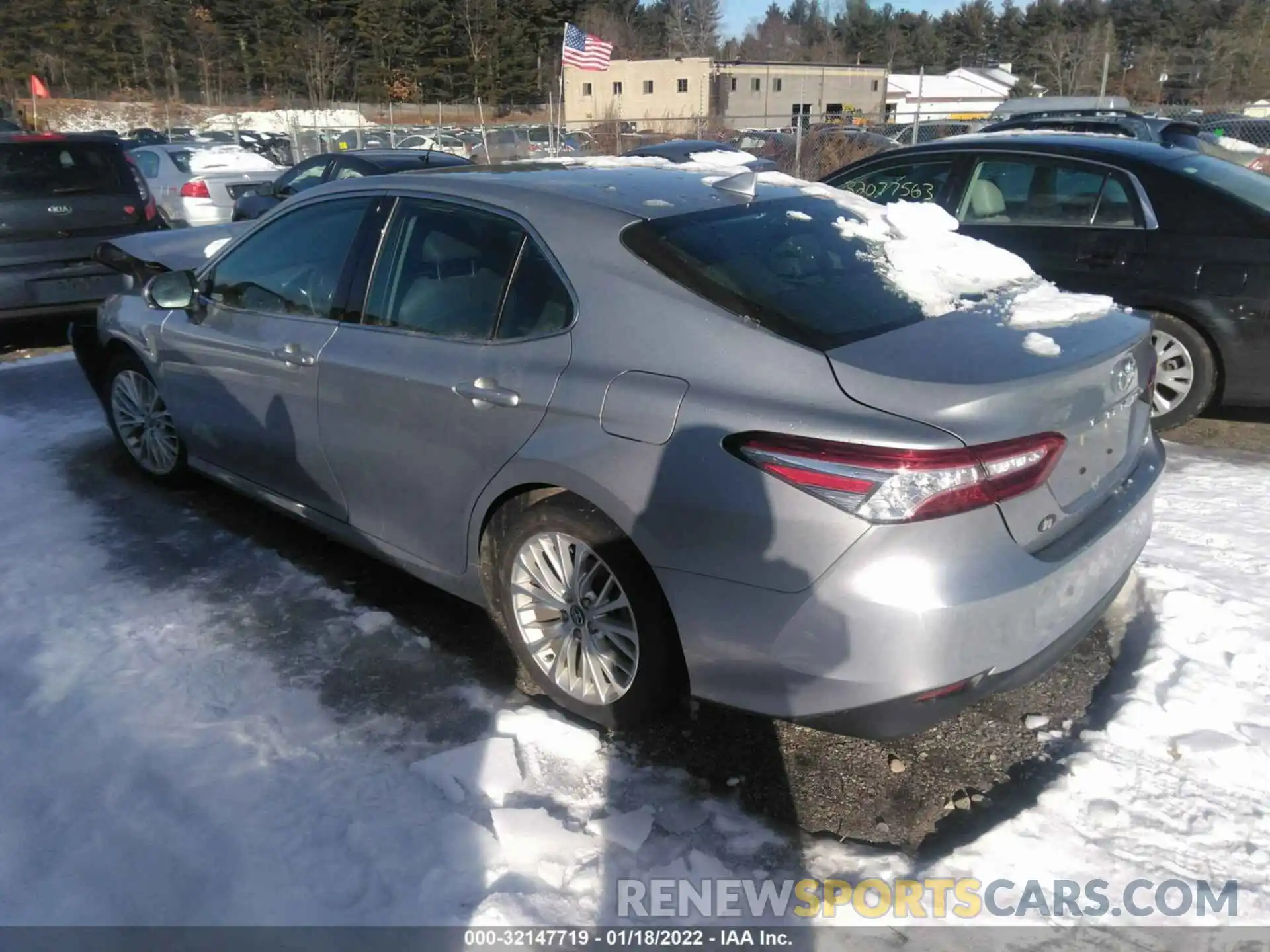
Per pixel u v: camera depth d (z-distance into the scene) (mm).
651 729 3211
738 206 3416
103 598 4016
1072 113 13883
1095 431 2887
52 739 3129
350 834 2721
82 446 5832
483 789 2902
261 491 4453
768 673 2691
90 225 8195
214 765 3008
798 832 2762
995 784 2951
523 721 3199
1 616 3869
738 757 3068
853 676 2551
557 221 3236
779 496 2564
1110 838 2691
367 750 3096
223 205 14312
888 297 3049
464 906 2504
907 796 2902
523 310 3219
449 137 31406
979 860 2627
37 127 39844
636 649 2994
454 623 3859
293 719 3248
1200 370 5711
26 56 57844
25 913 2494
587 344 3014
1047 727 3193
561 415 2994
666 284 2955
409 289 3604
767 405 2637
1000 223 6324
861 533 2484
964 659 2539
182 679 3451
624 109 52188
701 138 24734
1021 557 2615
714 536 2682
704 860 2656
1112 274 5840
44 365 7723
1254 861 2613
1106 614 3844
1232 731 3076
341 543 4312
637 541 2844
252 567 4297
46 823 2783
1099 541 2852
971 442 2469
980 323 2943
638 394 2842
